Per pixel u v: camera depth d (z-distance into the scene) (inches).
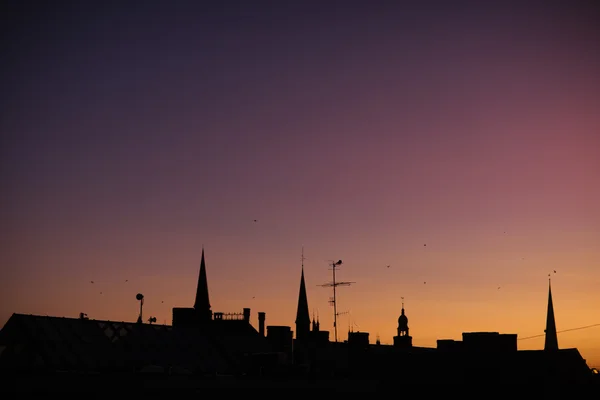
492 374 3907.5
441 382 3969.0
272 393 3400.6
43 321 3393.2
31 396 2704.2
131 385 2945.4
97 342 3565.5
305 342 5492.1
